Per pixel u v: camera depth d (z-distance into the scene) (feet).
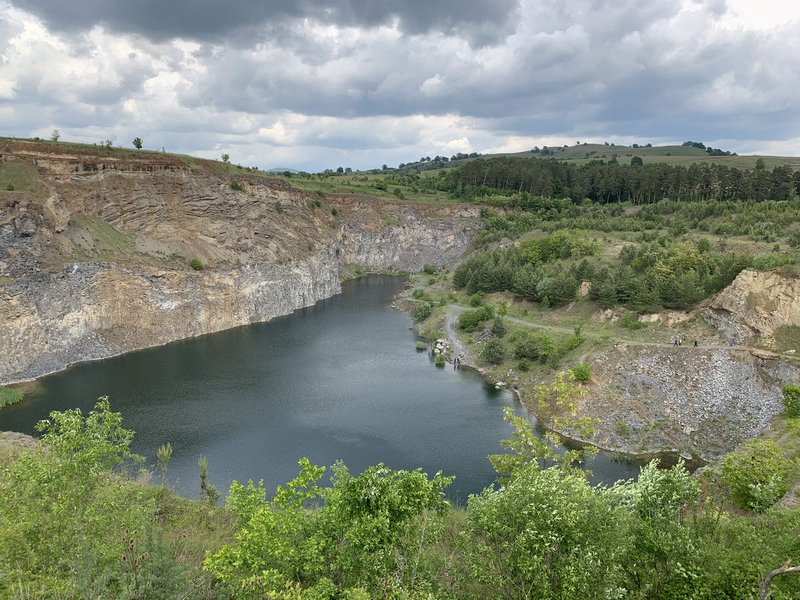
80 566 48.39
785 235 257.55
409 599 51.83
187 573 55.11
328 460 153.69
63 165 266.98
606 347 207.92
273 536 58.95
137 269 264.11
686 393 181.47
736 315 200.23
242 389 207.92
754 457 93.25
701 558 57.41
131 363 236.63
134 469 141.59
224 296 305.94
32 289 220.64
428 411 191.93
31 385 204.74
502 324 262.26
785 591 52.21
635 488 65.82
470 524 61.36
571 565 52.01
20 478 60.80
